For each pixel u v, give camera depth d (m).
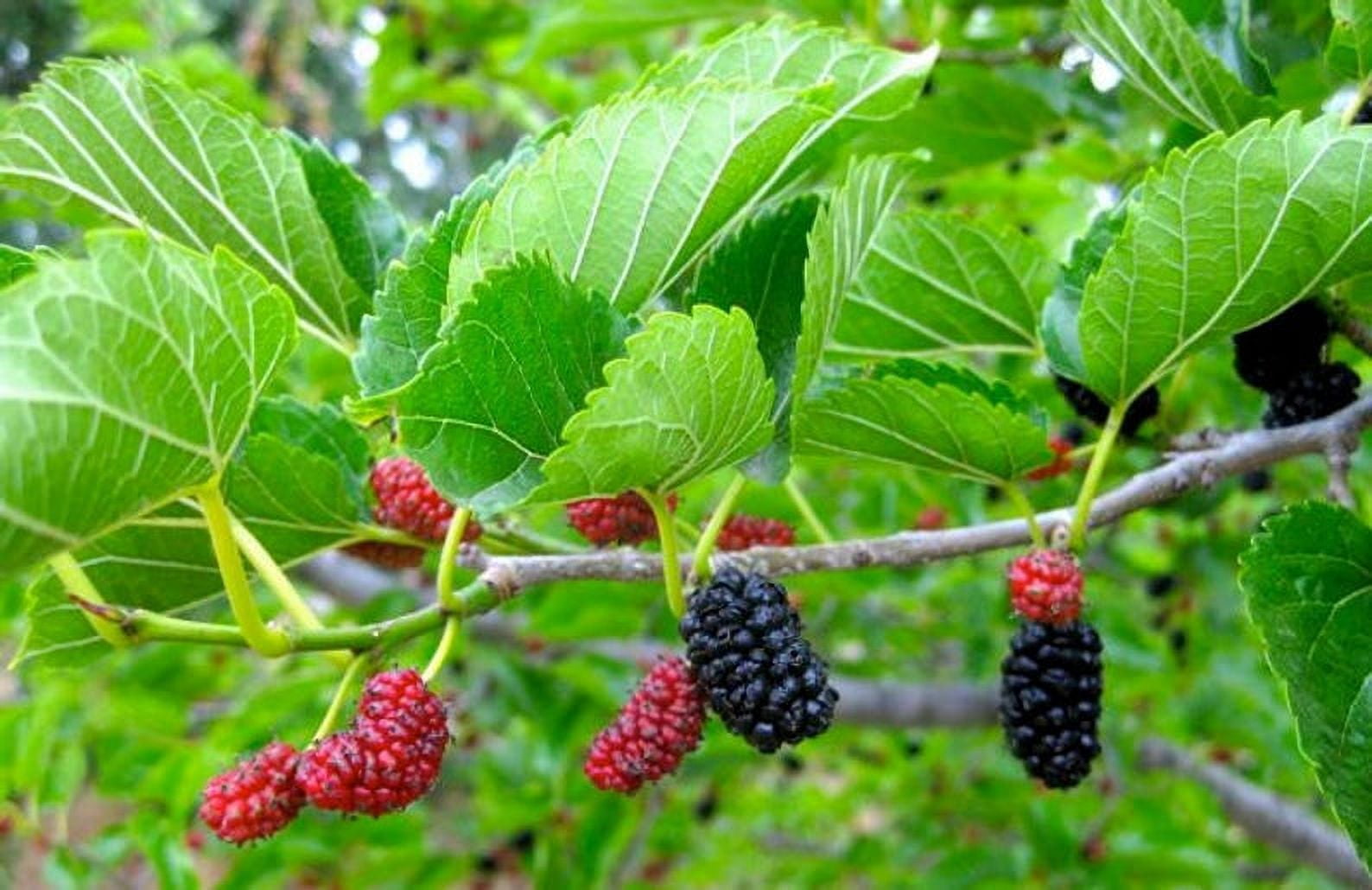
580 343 0.19
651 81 0.22
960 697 0.50
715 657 0.20
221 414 0.18
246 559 0.24
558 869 0.51
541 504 0.19
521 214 0.20
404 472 0.25
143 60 0.70
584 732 0.51
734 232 0.23
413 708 0.20
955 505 0.49
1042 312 0.28
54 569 0.20
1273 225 0.21
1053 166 0.52
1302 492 0.52
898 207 0.44
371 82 0.63
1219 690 0.53
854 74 0.22
